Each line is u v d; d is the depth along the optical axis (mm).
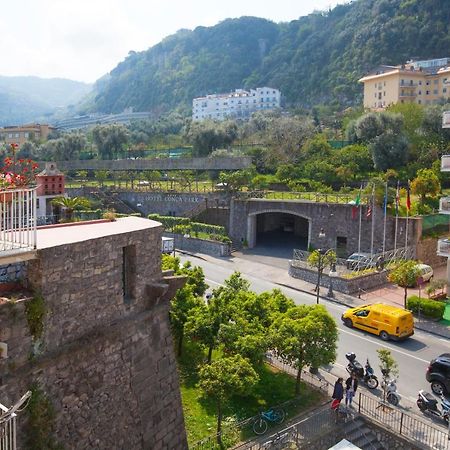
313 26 171375
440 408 17766
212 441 14766
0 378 9023
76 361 10664
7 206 11188
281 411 16547
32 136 117938
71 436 10492
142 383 12594
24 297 9586
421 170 47250
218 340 17734
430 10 124875
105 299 11500
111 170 77750
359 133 65062
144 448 12539
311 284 35062
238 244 50438
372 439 16281
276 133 72812
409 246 38656
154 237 13250
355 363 19953
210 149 83938
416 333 25953
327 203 44406
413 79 99125
